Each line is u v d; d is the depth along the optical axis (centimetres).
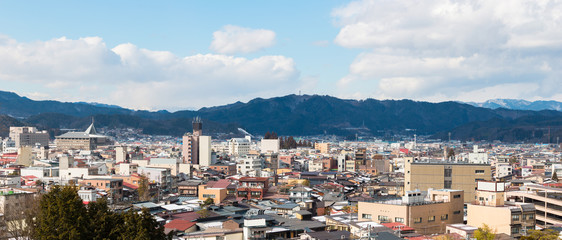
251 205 19600
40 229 10369
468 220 13988
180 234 13038
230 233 12219
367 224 12800
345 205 19938
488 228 12338
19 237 12094
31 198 13850
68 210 10338
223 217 15375
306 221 15012
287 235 13288
